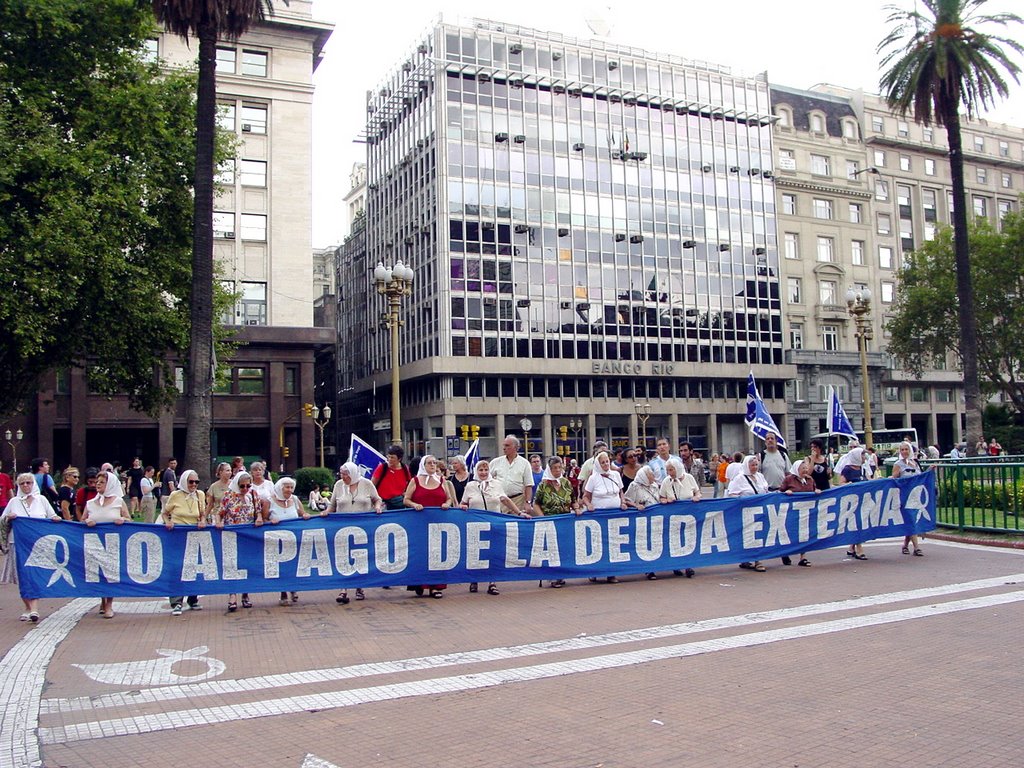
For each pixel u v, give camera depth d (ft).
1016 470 58.65
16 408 86.84
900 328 175.73
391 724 21.62
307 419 148.66
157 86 89.66
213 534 38.60
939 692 23.29
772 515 47.96
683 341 203.51
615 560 44.06
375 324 222.89
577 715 22.02
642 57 206.39
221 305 100.83
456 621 35.09
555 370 187.62
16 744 20.62
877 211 238.68
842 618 33.55
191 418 61.62
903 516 52.11
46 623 36.52
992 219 259.19
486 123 187.93
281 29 153.28
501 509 43.86
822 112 233.55
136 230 84.89
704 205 210.59
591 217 196.34
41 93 80.69
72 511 54.34
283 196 151.94
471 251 183.52
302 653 29.81
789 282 223.51
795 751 19.04
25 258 72.28
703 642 29.99
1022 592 38.40
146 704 23.94
